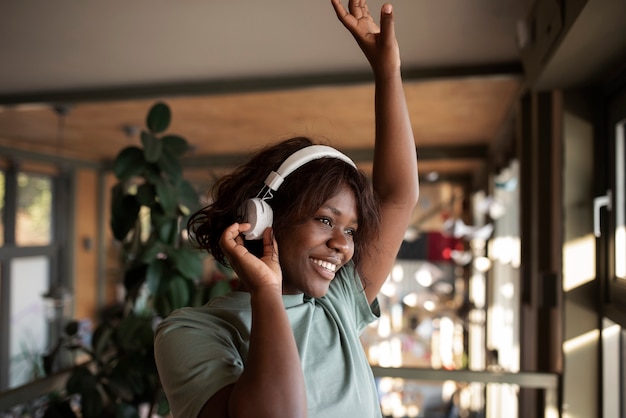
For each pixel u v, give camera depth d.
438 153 5.10
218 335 0.69
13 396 1.64
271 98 3.32
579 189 1.70
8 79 2.66
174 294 1.92
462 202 6.98
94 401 1.84
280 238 0.73
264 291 0.61
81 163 6.16
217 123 4.13
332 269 0.73
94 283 6.42
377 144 0.90
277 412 0.54
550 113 1.88
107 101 2.84
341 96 3.26
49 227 5.81
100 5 1.78
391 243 0.92
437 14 1.82
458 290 6.97
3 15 1.86
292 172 0.74
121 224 1.96
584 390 1.67
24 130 4.54
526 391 2.32
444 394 6.35
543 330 1.98
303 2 1.75
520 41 1.78
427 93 3.13
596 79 1.62
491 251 4.20
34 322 5.57
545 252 1.94
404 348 6.68
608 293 1.61
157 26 1.96
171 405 0.63
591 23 1.18
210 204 0.83
